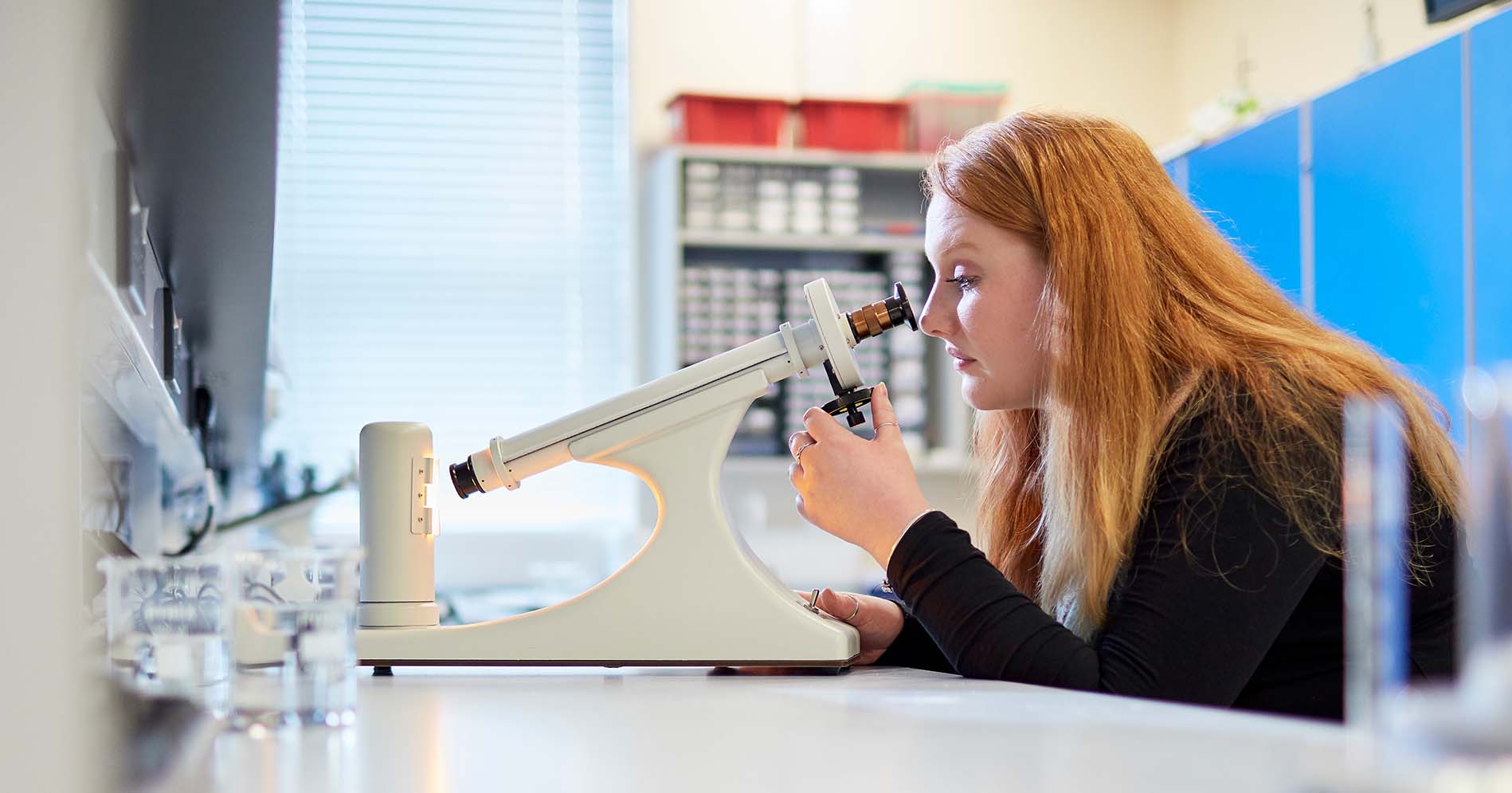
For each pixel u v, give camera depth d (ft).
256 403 6.40
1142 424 4.09
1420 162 8.87
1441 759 1.26
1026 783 1.73
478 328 14.62
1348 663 4.04
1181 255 4.41
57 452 1.67
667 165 13.56
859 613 4.30
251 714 2.25
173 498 6.91
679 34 14.62
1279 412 3.87
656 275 14.12
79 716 1.70
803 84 14.34
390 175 14.49
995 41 15.10
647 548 3.70
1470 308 8.41
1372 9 12.14
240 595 2.25
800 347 3.84
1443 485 4.33
